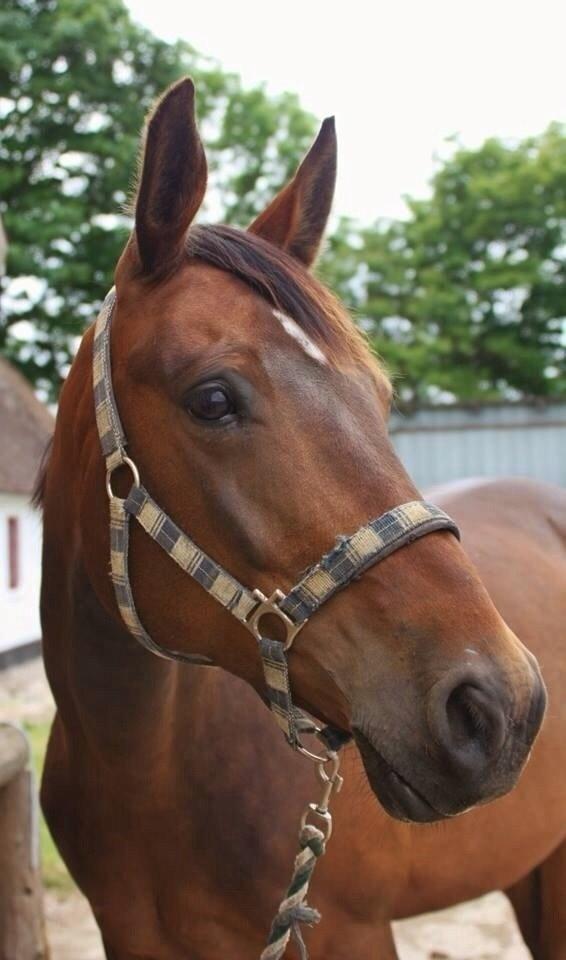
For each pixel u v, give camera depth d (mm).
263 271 1316
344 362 1290
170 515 1302
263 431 1227
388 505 1213
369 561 1181
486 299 21375
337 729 1312
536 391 21422
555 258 21516
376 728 1150
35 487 1771
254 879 1611
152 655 1482
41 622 1742
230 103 18188
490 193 20859
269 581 1239
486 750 1093
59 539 1616
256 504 1229
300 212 1638
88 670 1536
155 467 1303
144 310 1350
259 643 1264
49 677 1742
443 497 2504
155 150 1289
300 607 1209
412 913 1882
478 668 1104
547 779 2016
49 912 3551
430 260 21828
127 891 1736
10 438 12312
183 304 1295
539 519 2561
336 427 1232
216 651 1347
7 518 11570
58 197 14391
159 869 1671
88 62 14508
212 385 1228
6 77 14469
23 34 14266
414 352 19438
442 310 20219
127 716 1525
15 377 13875
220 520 1253
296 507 1213
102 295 14727
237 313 1271
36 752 5707
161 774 1590
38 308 14836
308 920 1337
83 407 1493
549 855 2221
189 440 1259
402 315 21562
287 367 1242
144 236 1325
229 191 18547
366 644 1176
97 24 14094
